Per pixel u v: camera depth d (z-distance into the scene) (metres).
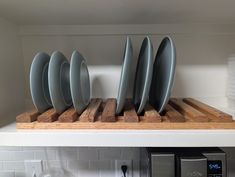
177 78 0.91
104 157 0.94
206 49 0.89
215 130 0.54
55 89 0.58
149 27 0.86
